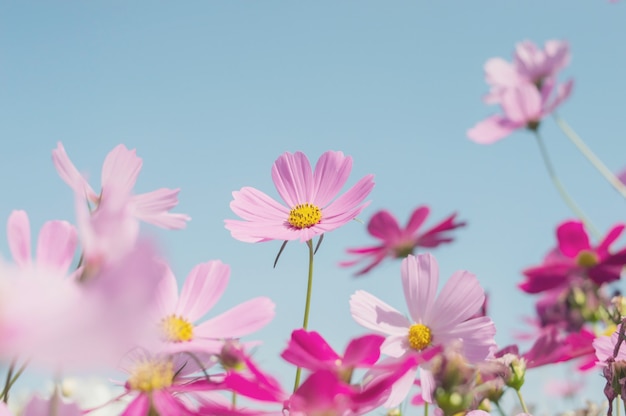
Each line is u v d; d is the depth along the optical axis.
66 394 0.67
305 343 0.41
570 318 0.89
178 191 0.46
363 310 0.51
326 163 0.55
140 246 0.26
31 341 0.25
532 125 1.15
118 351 0.25
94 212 0.43
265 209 0.54
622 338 0.49
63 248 0.38
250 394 0.41
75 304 0.26
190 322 0.43
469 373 0.44
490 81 1.29
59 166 0.44
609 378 0.49
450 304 0.51
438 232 0.99
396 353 0.50
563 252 0.91
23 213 0.39
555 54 1.26
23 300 0.26
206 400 0.42
